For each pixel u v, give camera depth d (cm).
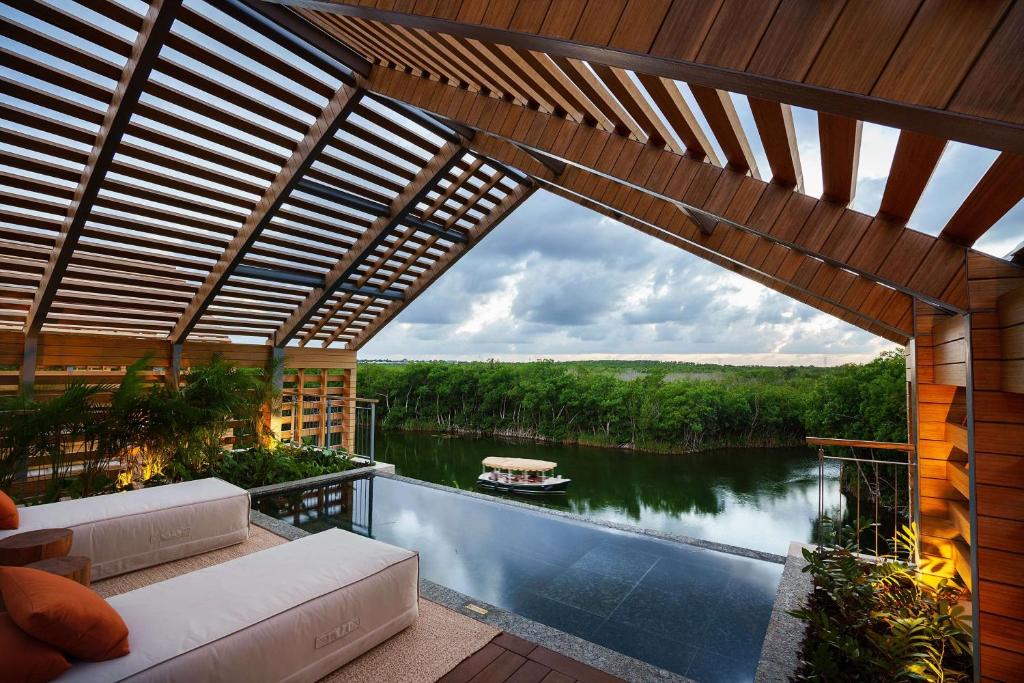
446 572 314
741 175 199
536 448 2295
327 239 630
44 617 139
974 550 168
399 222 635
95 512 284
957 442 253
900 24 71
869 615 230
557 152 264
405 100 390
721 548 355
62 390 531
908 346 319
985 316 164
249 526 346
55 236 472
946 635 209
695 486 1562
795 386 2508
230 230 555
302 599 192
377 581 218
